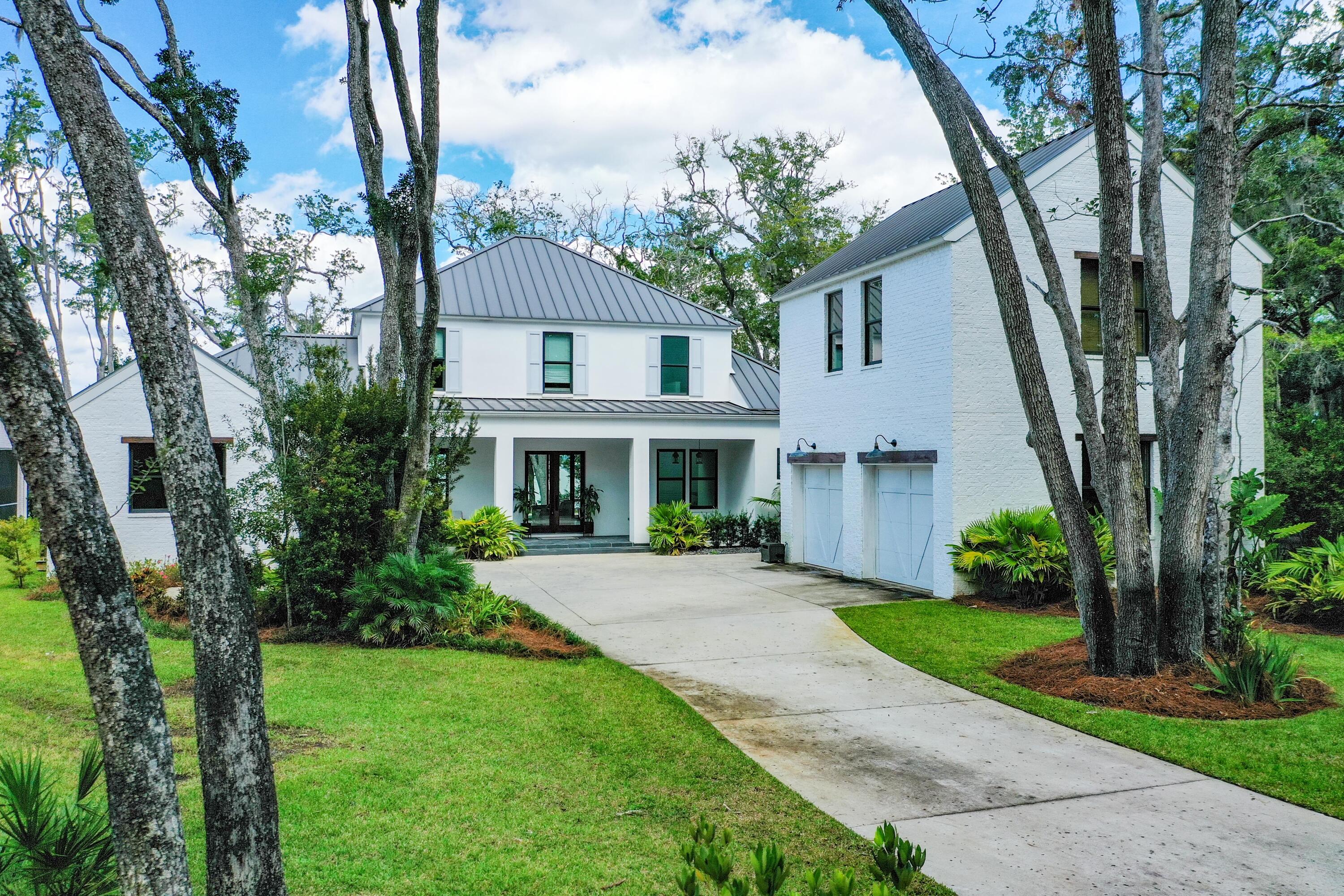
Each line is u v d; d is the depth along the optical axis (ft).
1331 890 15.38
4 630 37.22
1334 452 50.85
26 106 75.31
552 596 48.42
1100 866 16.20
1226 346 27.94
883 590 49.75
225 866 10.66
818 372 59.16
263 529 36.68
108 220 10.69
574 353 77.56
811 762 22.03
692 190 117.91
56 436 9.03
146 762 9.29
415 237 37.37
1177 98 46.91
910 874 8.86
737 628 39.27
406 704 26.17
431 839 16.55
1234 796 19.89
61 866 11.84
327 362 43.50
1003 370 46.32
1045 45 35.35
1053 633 36.91
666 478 81.87
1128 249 28.55
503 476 69.92
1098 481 29.68
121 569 9.38
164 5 35.22
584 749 22.29
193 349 11.84
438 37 33.06
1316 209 64.18
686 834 17.07
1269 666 27.17
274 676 29.53
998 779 20.93
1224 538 30.76
